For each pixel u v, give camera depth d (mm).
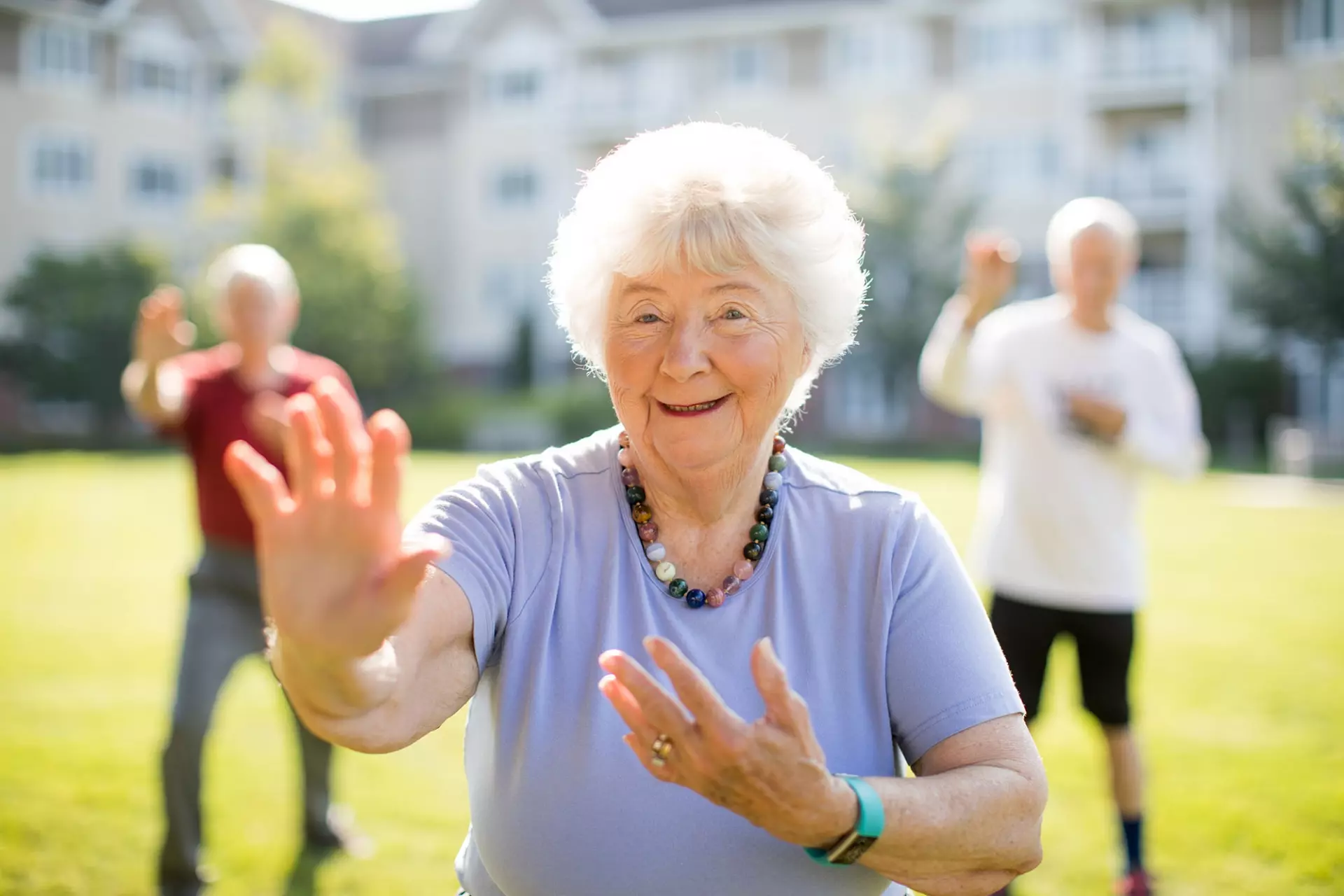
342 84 35250
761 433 1533
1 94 30750
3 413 27328
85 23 31781
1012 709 1497
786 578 1562
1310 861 3598
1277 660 6340
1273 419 24859
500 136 34344
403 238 35906
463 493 1555
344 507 1047
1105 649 3689
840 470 1674
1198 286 28078
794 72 31203
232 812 4074
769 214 1488
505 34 34094
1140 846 3467
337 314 27000
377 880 3504
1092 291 3887
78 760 4539
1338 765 4527
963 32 29688
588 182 1564
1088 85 28734
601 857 1461
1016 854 1398
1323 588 8547
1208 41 27984
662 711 1204
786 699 1207
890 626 1539
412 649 1344
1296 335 24406
